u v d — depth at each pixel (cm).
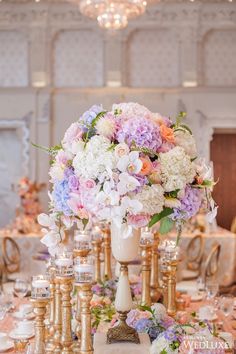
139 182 220
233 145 1036
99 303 320
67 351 228
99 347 242
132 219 226
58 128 1003
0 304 349
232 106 990
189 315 331
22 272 649
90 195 225
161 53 1026
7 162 1021
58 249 252
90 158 223
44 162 995
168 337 235
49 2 991
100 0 664
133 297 334
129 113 239
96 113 241
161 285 360
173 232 763
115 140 232
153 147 229
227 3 994
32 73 1005
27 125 998
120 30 1002
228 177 1040
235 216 1042
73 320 269
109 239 367
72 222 249
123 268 252
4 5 995
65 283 227
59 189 238
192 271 652
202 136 992
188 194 233
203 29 1006
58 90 999
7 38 1034
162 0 979
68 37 1033
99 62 1031
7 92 997
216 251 582
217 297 372
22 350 274
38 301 217
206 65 1024
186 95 993
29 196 821
